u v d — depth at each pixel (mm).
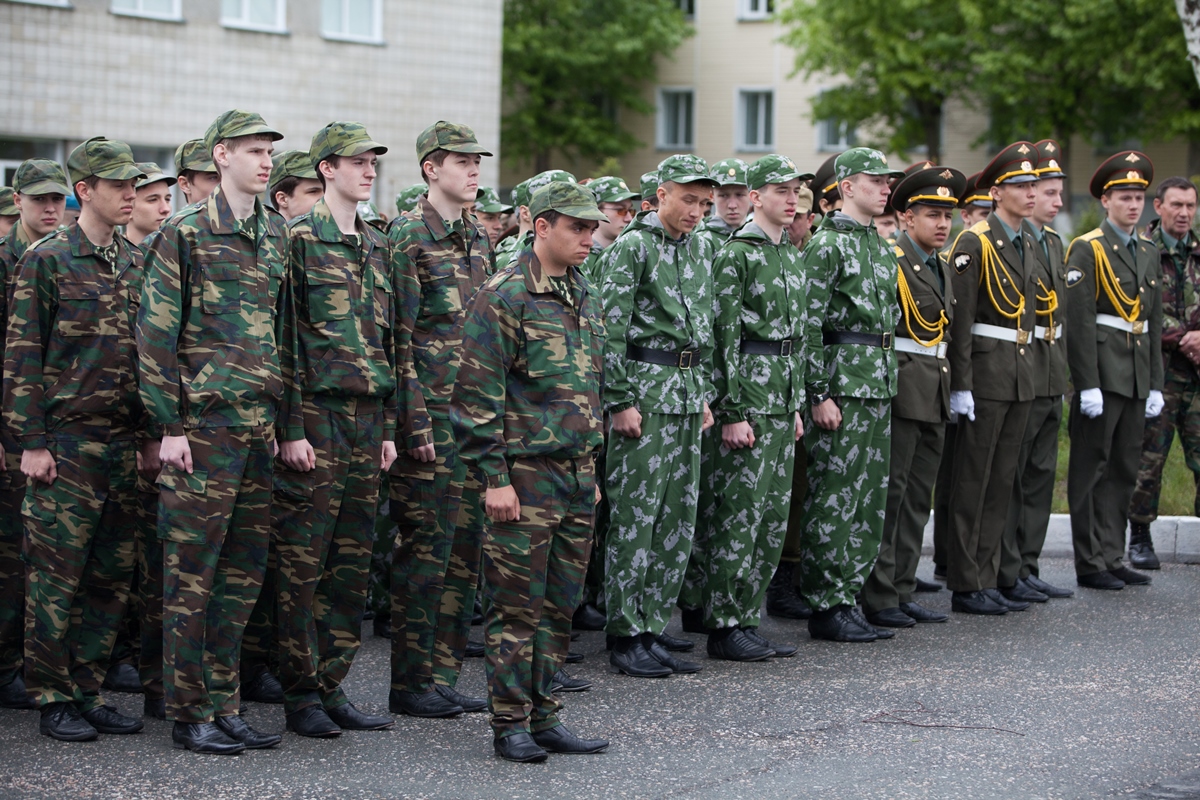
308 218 5684
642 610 6781
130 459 5816
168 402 5242
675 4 34938
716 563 7062
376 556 7496
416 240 6156
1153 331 9047
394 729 5773
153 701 5922
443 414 6121
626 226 7387
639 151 35688
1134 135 28547
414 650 5984
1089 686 6516
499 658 5324
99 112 20875
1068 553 9914
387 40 23672
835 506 7461
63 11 20438
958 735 5730
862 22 29547
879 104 30125
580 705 6148
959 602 8227
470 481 6125
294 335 5594
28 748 5438
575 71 34406
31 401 5590
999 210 8359
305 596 5605
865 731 5777
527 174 36031
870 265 7418
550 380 5266
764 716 5992
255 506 5453
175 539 5312
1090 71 27734
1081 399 8773
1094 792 5051
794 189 7043
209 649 5484
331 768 5227
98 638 5793
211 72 21859
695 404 6703
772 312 6996
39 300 5633
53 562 5617
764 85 34219
